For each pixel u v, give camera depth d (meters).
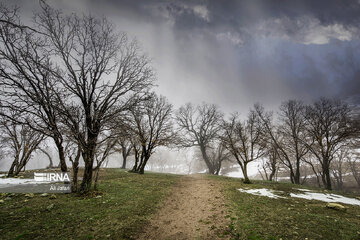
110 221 7.36
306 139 27.20
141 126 24.55
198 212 9.32
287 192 15.02
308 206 10.49
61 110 9.97
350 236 6.26
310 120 24.72
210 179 23.64
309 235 6.28
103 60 12.84
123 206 9.33
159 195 12.51
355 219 8.30
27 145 19.23
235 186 17.00
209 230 7.02
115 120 11.99
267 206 10.01
